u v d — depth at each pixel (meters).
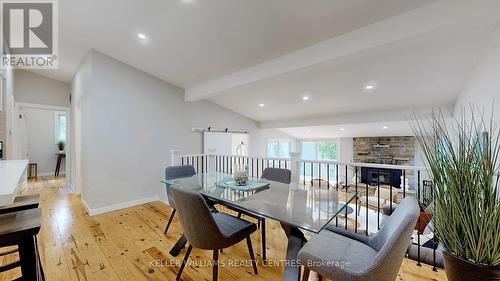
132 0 2.32
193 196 1.52
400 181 7.72
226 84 3.91
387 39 2.15
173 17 2.49
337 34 2.48
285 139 9.06
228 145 6.00
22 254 1.13
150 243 2.48
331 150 9.57
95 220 3.19
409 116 4.62
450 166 1.30
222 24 2.53
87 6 2.49
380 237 1.46
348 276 1.17
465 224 1.22
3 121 3.10
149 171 4.17
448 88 3.66
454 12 1.81
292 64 2.95
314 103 5.05
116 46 3.31
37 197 1.64
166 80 4.41
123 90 3.81
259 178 2.86
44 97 5.04
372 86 3.83
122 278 1.88
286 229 1.90
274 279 1.86
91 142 3.46
